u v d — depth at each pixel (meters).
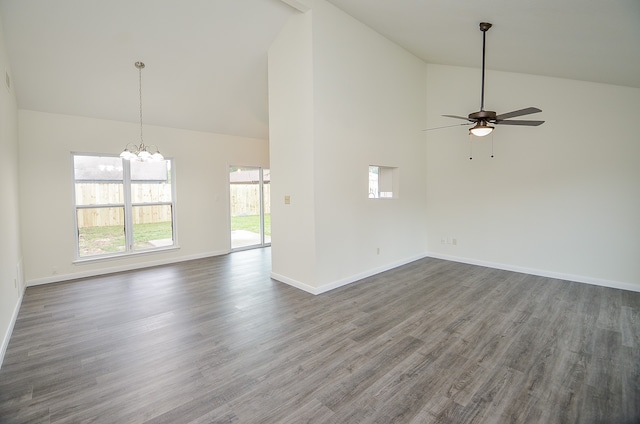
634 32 2.54
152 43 3.94
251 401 2.01
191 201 6.10
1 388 2.15
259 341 2.80
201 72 4.62
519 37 3.33
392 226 5.23
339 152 4.24
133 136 5.38
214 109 5.62
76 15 3.40
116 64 4.12
